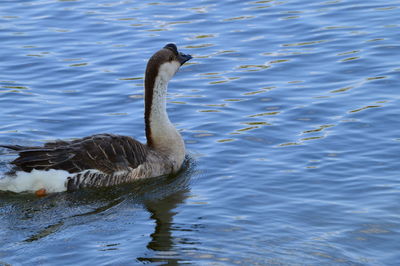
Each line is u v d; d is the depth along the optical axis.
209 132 17.25
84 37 23.39
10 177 14.30
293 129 17.12
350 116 17.55
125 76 20.62
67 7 26.14
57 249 11.82
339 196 13.81
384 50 21.39
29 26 24.38
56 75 20.72
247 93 19.31
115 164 14.66
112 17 25.00
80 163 14.40
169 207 13.59
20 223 12.88
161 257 11.47
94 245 11.95
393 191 13.90
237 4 25.95
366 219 12.80
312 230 12.42
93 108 18.69
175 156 15.70
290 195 13.93
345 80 19.72
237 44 22.47
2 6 26.38
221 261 11.33
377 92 18.77
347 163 15.24
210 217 13.02
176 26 23.95
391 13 24.25
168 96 19.39
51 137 16.97
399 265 11.29
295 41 22.52
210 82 20.12
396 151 15.66
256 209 13.30
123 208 13.59
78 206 13.70
